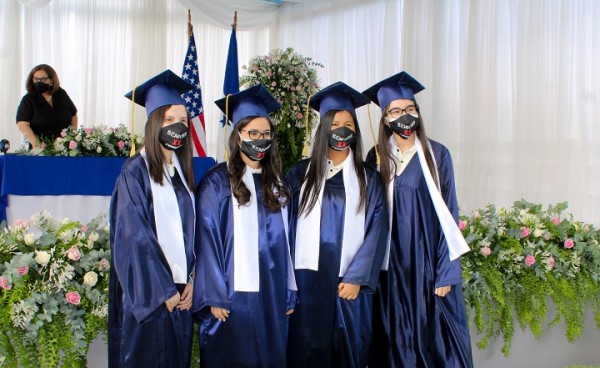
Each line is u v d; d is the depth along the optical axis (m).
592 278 2.93
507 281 2.83
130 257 2.09
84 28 6.92
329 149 2.58
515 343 2.87
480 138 5.13
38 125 5.02
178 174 2.31
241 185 2.37
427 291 2.55
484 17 5.12
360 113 6.66
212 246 2.28
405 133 2.55
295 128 5.29
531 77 4.70
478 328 2.71
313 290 2.45
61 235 2.36
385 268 2.58
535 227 2.99
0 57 6.38
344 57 7.05
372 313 2.64
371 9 6.60
